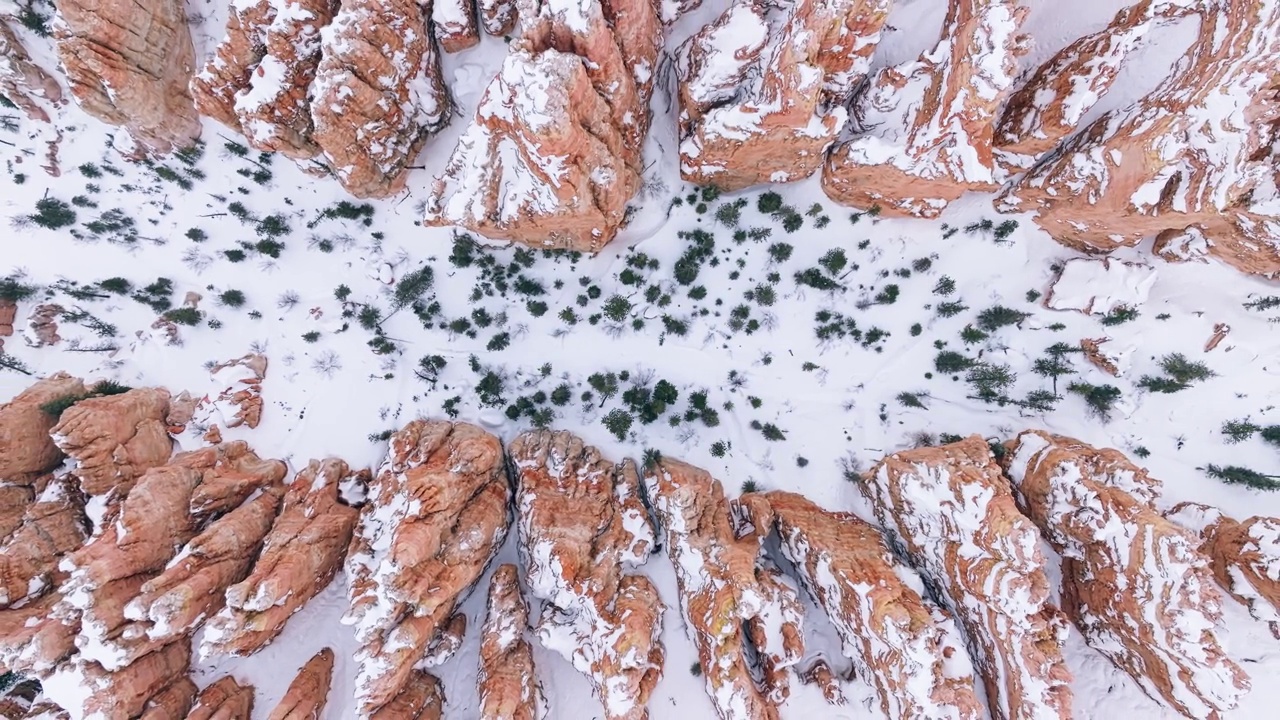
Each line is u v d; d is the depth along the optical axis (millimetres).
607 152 20984
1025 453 24141
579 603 22438
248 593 19484
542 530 22922
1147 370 25094
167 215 26172
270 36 20625
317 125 20906
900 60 23891
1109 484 22625
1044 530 23344
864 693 23094
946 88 21078
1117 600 20969
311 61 21891
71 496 23516
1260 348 24203
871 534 24453
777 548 25859
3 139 24953
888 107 23156
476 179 21734
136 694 20203
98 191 25875
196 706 21750
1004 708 21219
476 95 25516
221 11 25109
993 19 19078
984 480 20766
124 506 21188
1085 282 24609
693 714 23516
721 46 22094
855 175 23750
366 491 25797
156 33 23031
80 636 19266
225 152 25750
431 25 23500
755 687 22250
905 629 19641
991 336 25969
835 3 18812
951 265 25891
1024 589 19188
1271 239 21359
